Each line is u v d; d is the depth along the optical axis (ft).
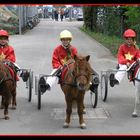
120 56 45.19
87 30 161.17
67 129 36.06
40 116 40.65
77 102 36.09
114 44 108.99
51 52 92.89
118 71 45.19
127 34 44.78
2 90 39.22
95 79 41.50
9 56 43.68
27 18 179.52
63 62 40.86
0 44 43.55
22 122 38.52
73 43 114.42
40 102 43.29
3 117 40.24
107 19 135.03
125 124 37.88
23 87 54.65
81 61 33.63
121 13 125.70
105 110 43.04
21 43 113.19
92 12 159.12
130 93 51.57
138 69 40.75
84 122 37.40
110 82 45.98
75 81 34.47
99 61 79.46
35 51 94.58
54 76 40.96
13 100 43.21
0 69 38.81
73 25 206.80
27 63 75.46
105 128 36.45
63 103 46.03
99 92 50.44
